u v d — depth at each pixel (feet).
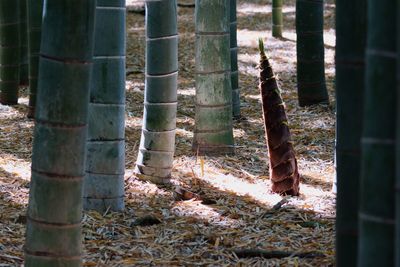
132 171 23.88
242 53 44.45
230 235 18.58
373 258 9.24
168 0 21.89
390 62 9.00
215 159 25.31
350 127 10.84
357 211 10.89
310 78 32.83
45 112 12.10
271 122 21.80
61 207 12.30
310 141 28.12
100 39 19.08
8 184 22.48
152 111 22.44
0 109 32.24
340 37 10.82
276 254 17.11
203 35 25.31
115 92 19.49
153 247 17.75
